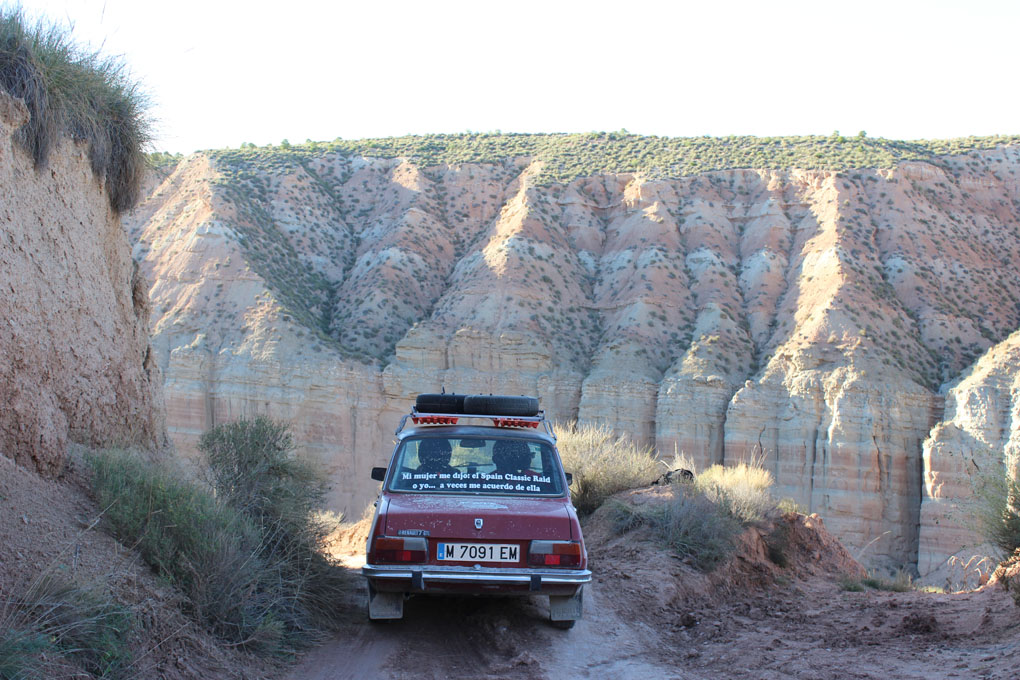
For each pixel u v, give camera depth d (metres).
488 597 7.91
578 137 77.69
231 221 60.56
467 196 70.25
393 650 6.70
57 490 6.18
